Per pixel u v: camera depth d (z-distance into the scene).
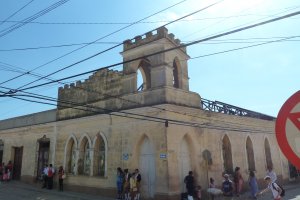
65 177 23.06
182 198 17.27
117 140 20.09
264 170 26.09
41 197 19.97
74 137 23.20
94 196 20.08
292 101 3.51
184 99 19.42
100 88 22.08
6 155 30.47
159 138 17.73
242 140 24.30
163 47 18.86
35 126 27.45
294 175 30.52
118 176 18.77
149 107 18.53
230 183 17.73
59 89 25.59
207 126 20.86
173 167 17.38
